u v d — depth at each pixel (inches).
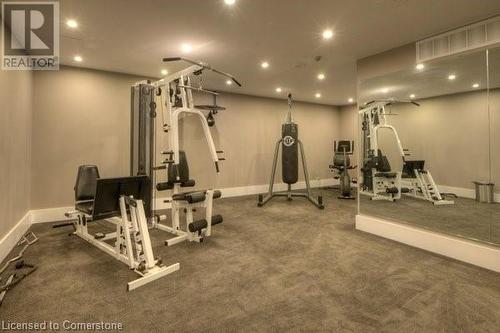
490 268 98.5
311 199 210.2
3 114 105.7
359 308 74.5
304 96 257.9
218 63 156.9
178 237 127.2
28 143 147.3
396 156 142.8
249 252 114.7
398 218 132.9
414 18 103.5
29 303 75.9
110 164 179.6
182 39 123.6
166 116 144.5
